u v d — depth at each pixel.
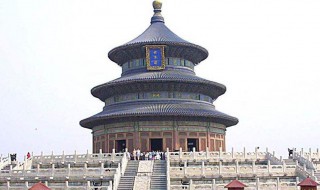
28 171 78.44
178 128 106.94
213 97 121.06
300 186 65.94
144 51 116.19
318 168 88.94
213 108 115.62
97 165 85.06
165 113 103.62
